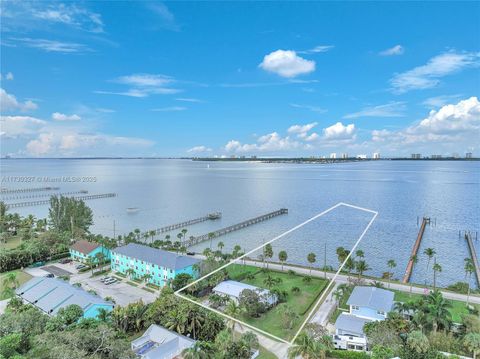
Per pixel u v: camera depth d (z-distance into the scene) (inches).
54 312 2336.4
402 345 1930.4
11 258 3523.6
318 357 1845.5
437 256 4212.6
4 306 2591.0
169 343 2023.9
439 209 7140.8
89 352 1697.8
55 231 4596.5
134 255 3346.5
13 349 1587.1
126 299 2815.0
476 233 5221.5
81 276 3376.0
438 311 2085.4
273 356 1983.3
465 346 1936.5
